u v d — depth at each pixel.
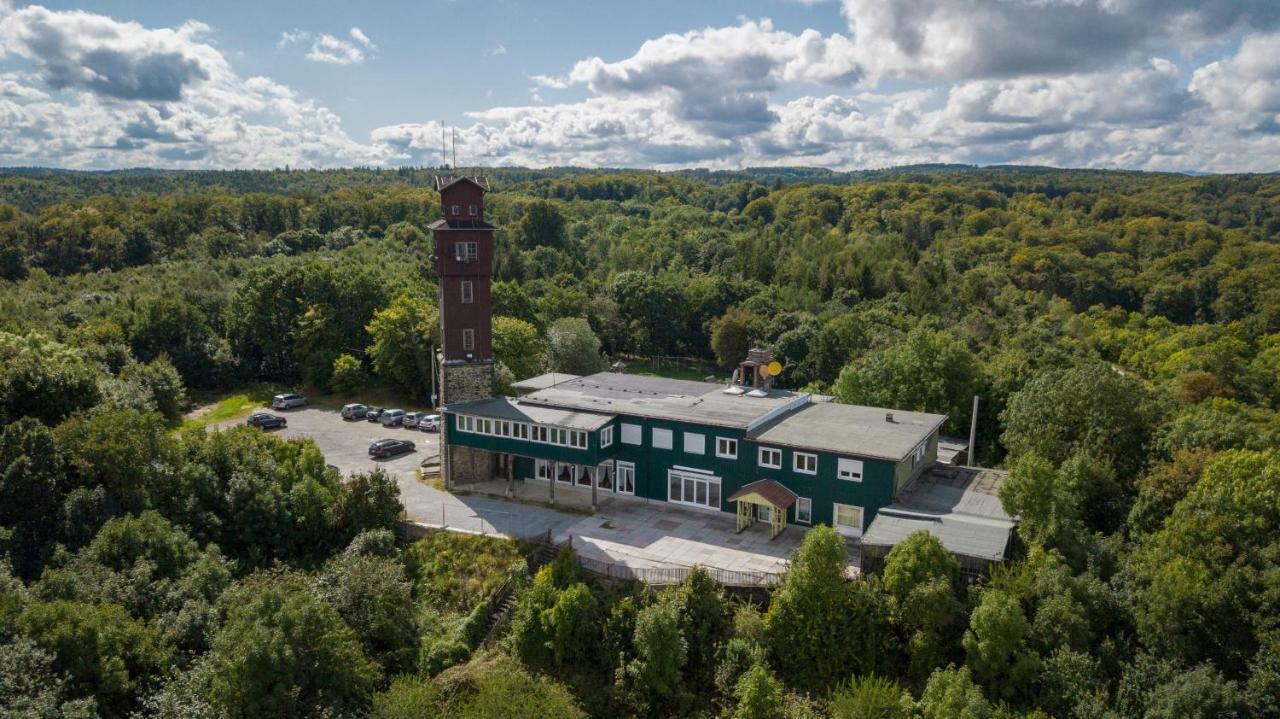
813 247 138.12
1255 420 63.53
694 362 115.44
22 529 38.28
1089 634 31.81
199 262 117.38
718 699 33.78
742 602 37.34
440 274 53.16
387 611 37.75
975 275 118.25
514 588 40.72
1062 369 62.09
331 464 59.19
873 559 37.00
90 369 59.22
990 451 62.59
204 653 31.88
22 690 26.33
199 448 46.69
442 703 33.44
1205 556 33.25
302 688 30.14
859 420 50.31
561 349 88.00
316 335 84.62
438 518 47.84
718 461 47.84
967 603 33.78
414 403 79.75
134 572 34.78
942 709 28.48
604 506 49.84
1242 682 30.12
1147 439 48.56
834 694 31.84
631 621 36.19
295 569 42.25
